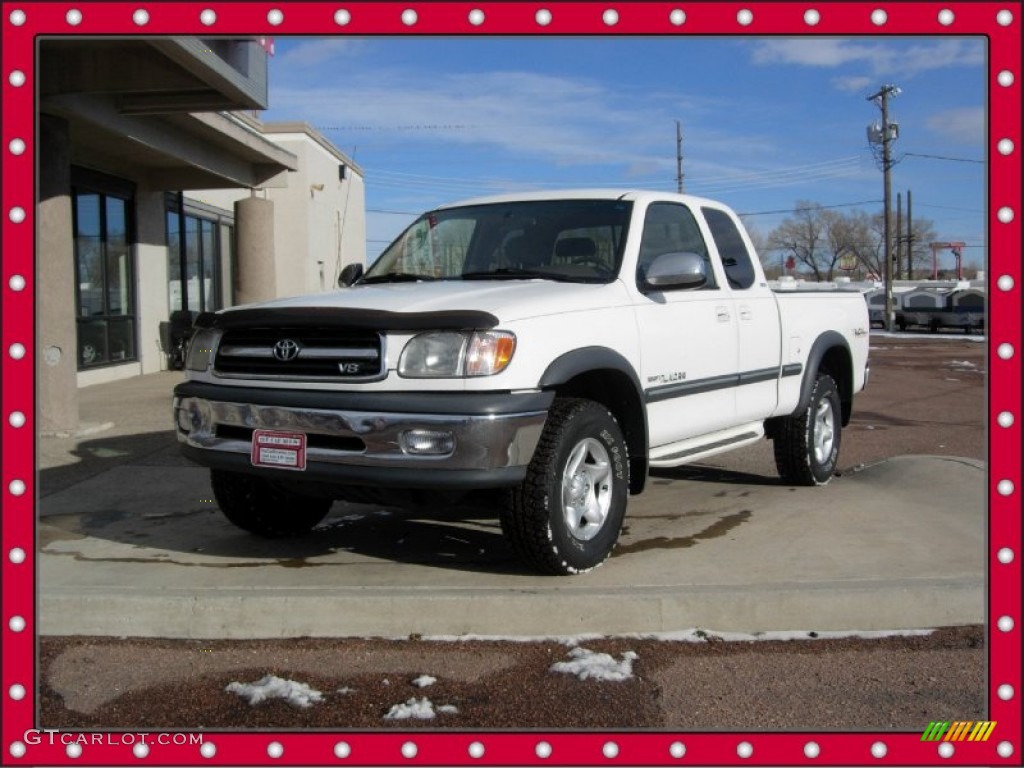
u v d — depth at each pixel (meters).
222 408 4.62
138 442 9.00
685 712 3.56
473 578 4.67
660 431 5.36
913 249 87.12
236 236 16.72
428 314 4.27
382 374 4.27
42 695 3.76
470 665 3.98
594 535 4.74
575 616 4.26
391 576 4.73
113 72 9.15
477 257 5.71
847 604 4.36
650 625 4.29
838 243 80.94
